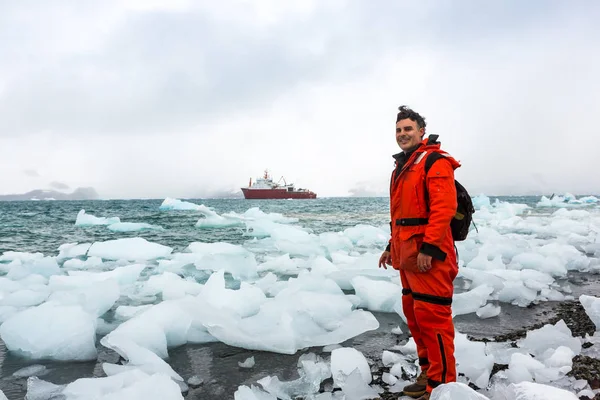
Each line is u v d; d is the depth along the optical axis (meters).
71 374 2.36
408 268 1.86
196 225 14.91
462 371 2.21
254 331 2.93
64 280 4.41
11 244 10.10
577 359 2.37
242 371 2.37
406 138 1.95
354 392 2.00
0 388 2.15
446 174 1.75
